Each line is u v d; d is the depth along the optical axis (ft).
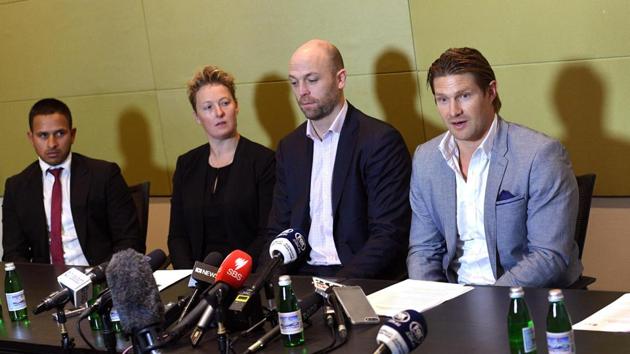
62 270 13.26
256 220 14.39
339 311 8.94
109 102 18.22
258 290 9.04
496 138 10.93
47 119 15.15
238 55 16.52
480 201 11.02
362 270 12.16
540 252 10.54
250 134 16.79
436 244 11.58
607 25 13.16
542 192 10.61
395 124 15.23
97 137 18.56
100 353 9.26
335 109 12.84
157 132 17.81
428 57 14.65
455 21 14.28
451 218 11.18
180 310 9.26
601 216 13.99
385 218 12.52
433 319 8.87
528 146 10.76
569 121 13.75
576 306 8.64
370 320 8.95
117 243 15.14
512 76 14.03
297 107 16.16
